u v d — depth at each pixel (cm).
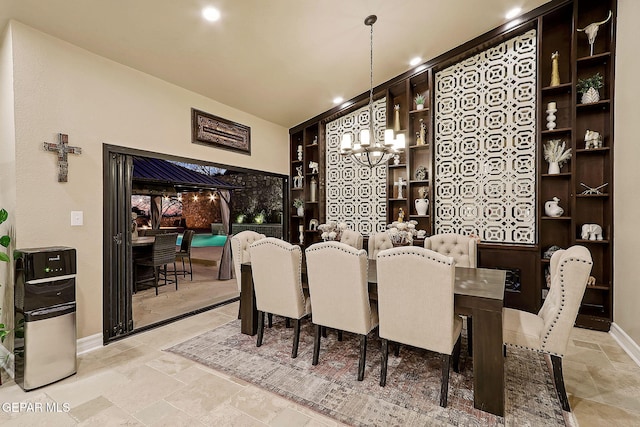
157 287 477
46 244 259
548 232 378
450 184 432
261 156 506
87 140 286
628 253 288
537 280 365
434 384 226
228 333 324
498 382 192
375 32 345
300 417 191
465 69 420
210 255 835
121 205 314
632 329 277
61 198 268
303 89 441
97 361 263
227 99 427
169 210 1129
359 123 511
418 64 431
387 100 463
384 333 221
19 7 232
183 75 355
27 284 222
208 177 701
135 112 327
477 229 414
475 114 415
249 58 350
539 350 202
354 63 398
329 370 247
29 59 250
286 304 270
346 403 204
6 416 193
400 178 465
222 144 434
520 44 385
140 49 301
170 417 191
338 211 535
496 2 333
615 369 249
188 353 277
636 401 207
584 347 289
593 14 354
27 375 220
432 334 202
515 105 390
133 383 229
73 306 243
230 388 222
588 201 355
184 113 382
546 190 378
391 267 208
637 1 276
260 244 274
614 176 320
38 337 224
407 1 306
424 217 449
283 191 563
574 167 343
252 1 271
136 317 368
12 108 243
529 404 202
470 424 184
